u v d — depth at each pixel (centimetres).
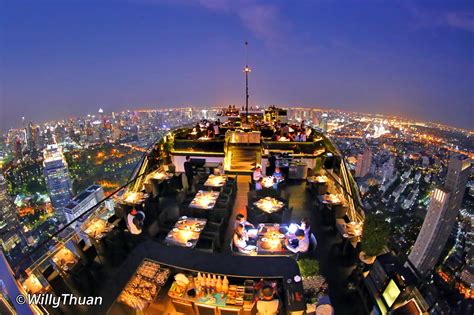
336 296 612
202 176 1140
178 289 484
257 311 460
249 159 1404
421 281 480
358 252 683
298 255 655
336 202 888
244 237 699
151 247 533
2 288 459
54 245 644
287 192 1110
